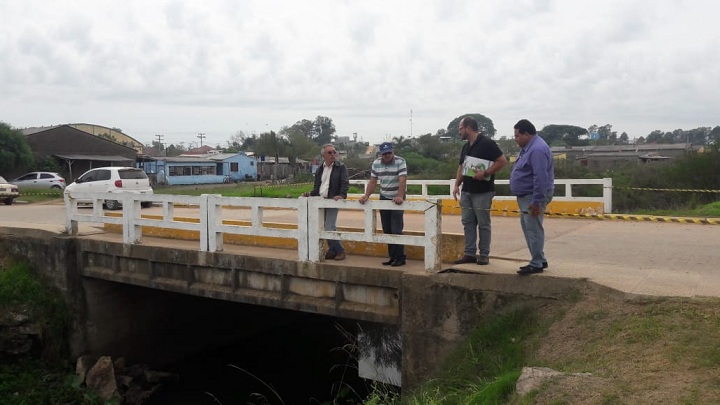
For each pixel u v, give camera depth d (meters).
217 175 58.12
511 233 12.36
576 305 6.10
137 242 10.83
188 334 13.68
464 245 8.00
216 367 13.22
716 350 4.57
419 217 16.69
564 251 9.67
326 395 11.37
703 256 9.04
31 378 10.71
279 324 16.14
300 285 8.77
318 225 8.39
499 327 6.48
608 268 7.44
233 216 17.55
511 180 6.84
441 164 39.66
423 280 7.25
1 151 36.91
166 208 10.24
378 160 7.94
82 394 10.62
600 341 5.35
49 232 12.01
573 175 29.14
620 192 22.70
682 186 23.92
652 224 14.05
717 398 3.95
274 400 11.24
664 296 5.64
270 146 72.56
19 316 11.12
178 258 10.05
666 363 4.56
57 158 43.41
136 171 22.64
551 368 5.18
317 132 122.69
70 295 11.64
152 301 12.85
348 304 8.24
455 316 7.01
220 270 9.68
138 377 11.77
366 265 8.20
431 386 6.54
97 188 21.66
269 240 10.27
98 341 11.87
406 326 7.39
